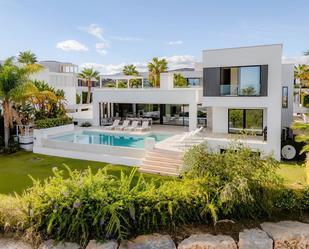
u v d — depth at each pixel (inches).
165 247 249.4
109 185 299.1
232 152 315.6
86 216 263.7
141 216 270.1
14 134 924.6
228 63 805.2
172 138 850.8
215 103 830.5
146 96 1106.1
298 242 257.1
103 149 749.3
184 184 304.2
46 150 810.8
